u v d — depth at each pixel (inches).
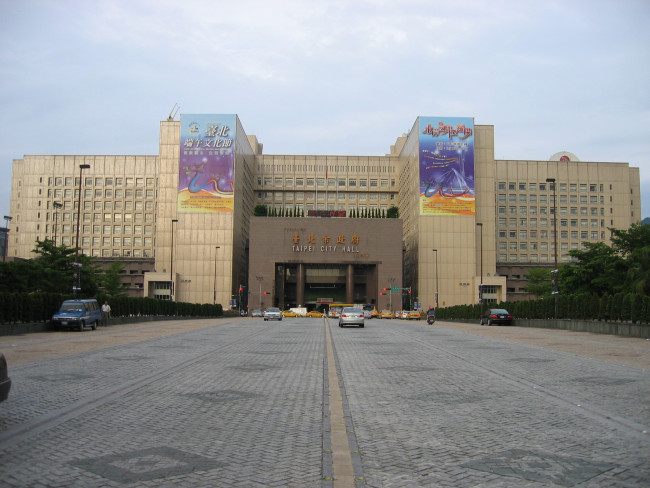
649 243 2714.1
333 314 4042.8
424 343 1103.0
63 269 2881.4
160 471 257.3
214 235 4884.4
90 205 5708.7
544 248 5659.5
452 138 4906.5
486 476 251.4
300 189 5984.3
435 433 331.0
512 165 5738.2
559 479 247.4
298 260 4992.6
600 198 5753.0
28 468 260.8
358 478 248.2
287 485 239.3
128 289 5334.6
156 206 5669.3
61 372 603.5
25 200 5753.0
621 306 1466.5
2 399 334.6
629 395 465.1
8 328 1304.1
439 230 4864.7
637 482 243.8
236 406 412.2
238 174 5108.3
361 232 5019.7
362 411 395.5
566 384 529.0
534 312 2080.5
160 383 525.7
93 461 271.9
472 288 4820.4
